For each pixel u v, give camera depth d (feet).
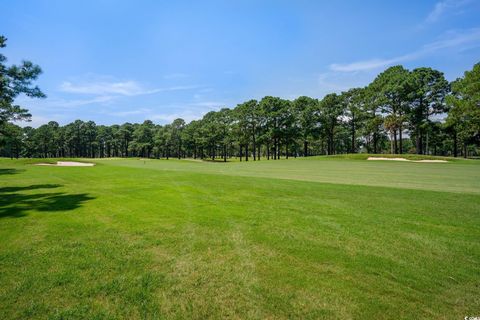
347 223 21.94
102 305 10.99
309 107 207.62
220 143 260.01
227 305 11.03
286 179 51.80
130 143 323.16
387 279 13.05
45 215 24.11
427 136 199.31
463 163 105.40
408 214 24.79
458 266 14.46
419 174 63.21
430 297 11.59
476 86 110.83
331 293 11.84
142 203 29.30
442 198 32.01
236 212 25.49
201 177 53.57
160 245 17.16
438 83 160.76
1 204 28.66
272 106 209.15
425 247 16.98
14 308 10.72
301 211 25.89
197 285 12.49
